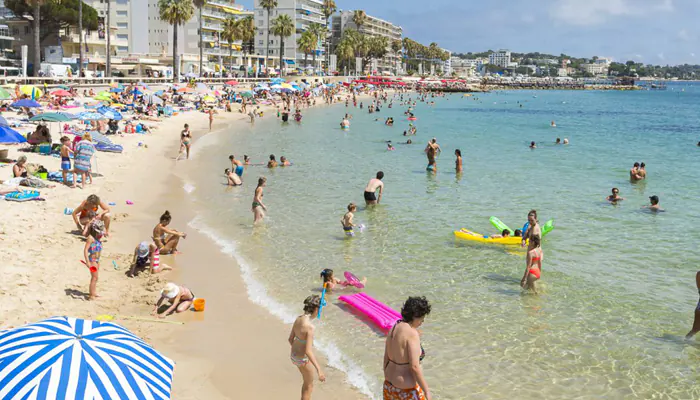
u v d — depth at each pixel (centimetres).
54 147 2730
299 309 1210
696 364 989
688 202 2275
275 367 971
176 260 1505
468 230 1828
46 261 1320
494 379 933
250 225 1878
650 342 1070
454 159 3438
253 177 2773
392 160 3381
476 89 19238
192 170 2895
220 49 11619
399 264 1501
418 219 1970
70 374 521
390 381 624
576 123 6844
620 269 1477
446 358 1000
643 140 4781
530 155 3688
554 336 1090
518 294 1298
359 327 1123
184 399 862
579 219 1994
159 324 1104
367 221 1942
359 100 10975
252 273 1422
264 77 11138
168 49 11700
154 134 4131
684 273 1449
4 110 4128
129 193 2216
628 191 2489
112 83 6331
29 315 1034
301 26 15825
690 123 6969
